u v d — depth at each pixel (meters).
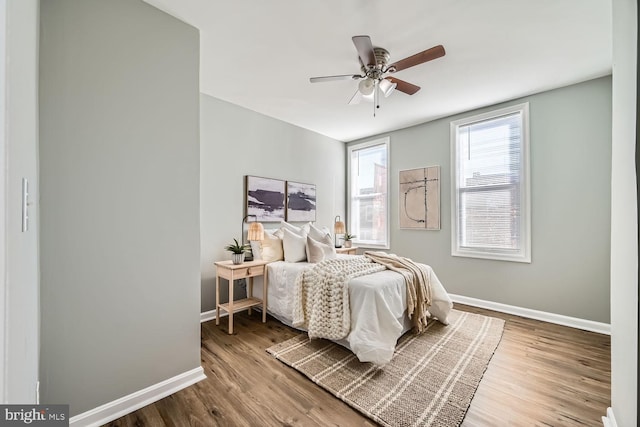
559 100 2.92
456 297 3.69
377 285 2.22
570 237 2.87
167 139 1.81
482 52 2.27
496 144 3.41
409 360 2.18
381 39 2.10
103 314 1.54
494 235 3.43
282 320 3.03
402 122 4.03
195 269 1.94
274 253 3.28
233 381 1.92
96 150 1.52
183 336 1.87
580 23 1.91
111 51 1.58
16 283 0.61
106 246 1.55
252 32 2.02
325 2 1.73
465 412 1.59
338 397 1.73
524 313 3.14
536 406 1.65
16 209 0.61
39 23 1.31
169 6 1.75
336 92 3.04
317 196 4.56
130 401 1.62
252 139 3.60
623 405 1.26
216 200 3.23
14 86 0.59
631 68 1.12
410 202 4.18
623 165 1.23
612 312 1.42
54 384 1.38
